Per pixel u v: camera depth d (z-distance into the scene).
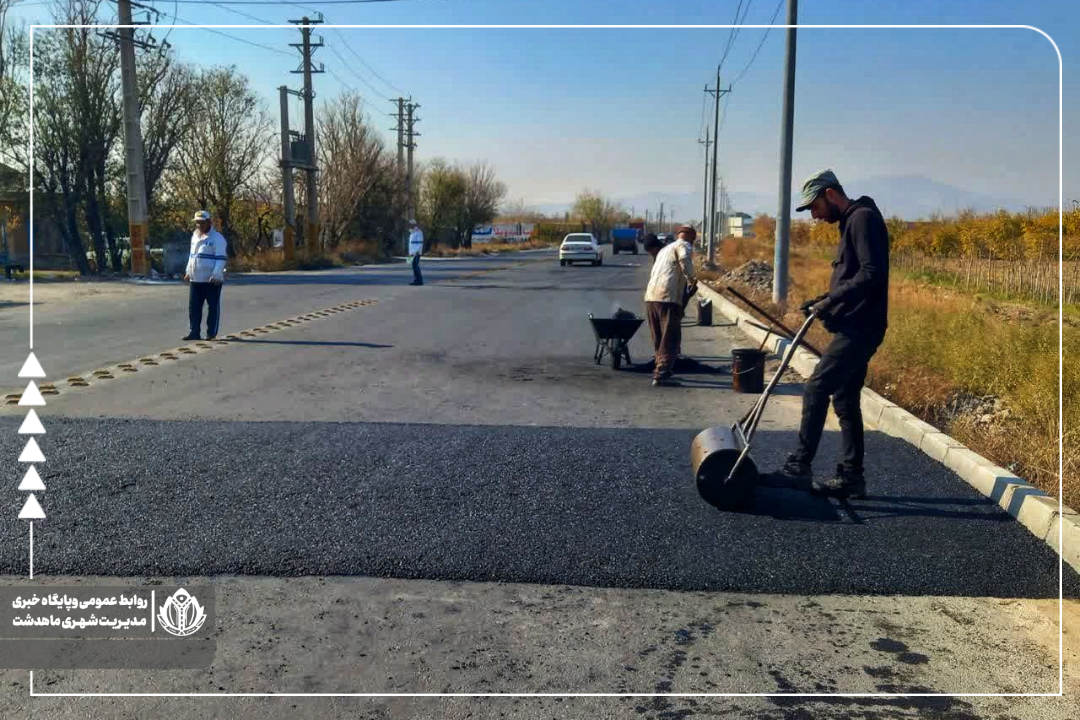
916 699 3.15
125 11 23.94
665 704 3.10
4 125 26.36
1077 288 20.38
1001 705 3.12
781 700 3.14
